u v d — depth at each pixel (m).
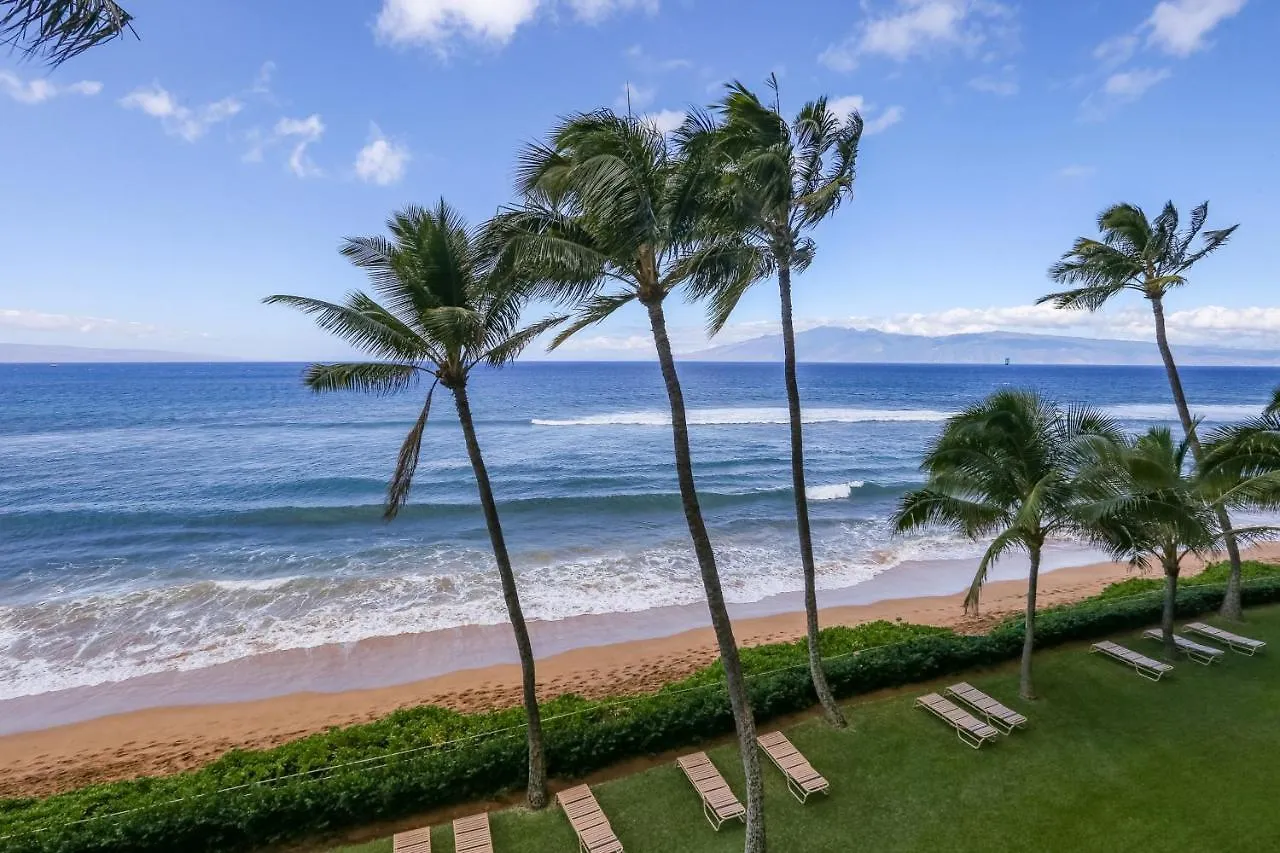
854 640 15.34
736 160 9.07
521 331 9.37
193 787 10.23
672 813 9.71
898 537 27.56
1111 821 9.26
